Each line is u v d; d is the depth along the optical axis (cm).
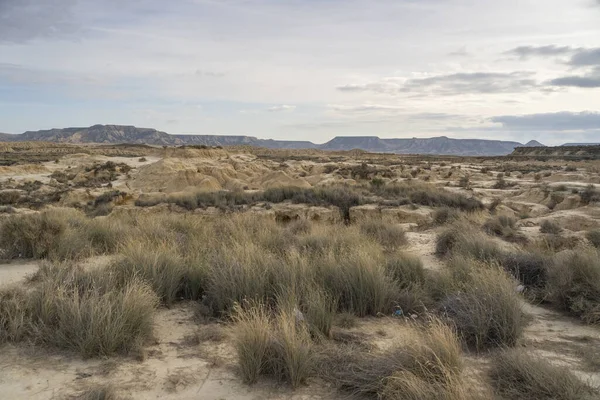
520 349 504
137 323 554
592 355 515
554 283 757
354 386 438
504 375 450
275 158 8850
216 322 629
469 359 514
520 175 4762
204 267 772
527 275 858
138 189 3603
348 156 11456
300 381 454
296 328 548
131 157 7775
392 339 568
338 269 736
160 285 706
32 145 11675
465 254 984
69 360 493
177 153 6359
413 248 1244
